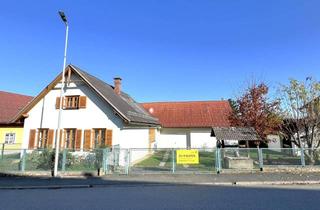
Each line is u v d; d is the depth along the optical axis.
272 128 20.58
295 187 12.28
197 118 35.09
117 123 21.59
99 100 22.25
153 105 39.41
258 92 21.81
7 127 28.98
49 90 23.41
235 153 16.80
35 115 23.34
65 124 22.48
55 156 15.52
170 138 34.50
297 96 19.08
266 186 12.69
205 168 16.80
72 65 22.81
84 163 16.44
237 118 22.33
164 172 16.23
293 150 16.62
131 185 13.12
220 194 10.63
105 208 8.43
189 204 8.86
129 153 16.72
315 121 18.42
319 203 8.85
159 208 8.35
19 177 15.22
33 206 8.77
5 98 33.34
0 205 8.95
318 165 16.41
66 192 11.50
